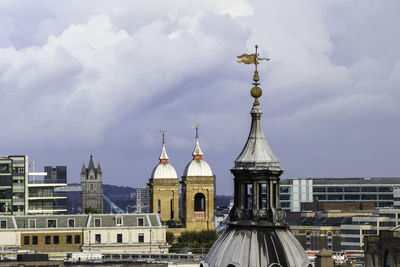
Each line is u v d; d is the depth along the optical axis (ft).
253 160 340.39
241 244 336.90
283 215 341.62
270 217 338.75
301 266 334.44
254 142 346.33
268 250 334.85
